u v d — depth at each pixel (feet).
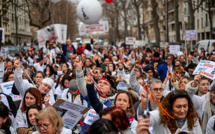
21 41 245.24
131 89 21.95
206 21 173.27
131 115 16.02
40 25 124.36
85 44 52.95
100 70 25.59
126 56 61.57
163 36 249.14
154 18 123.95
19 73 21.53
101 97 18.39
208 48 92.38
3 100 21.09
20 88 21.90
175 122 14.28
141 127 9.10
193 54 63.05
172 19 213.05
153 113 14.30
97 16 43.27
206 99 18.21
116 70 32.96
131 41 92.63
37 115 13.76
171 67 33.19
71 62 43.57
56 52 50.47
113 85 18.79
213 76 22.04
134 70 21.57
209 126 15.30
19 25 230.89
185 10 186.80
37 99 18.57
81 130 17.88
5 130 16.17
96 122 10.15
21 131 17.66
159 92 16.49
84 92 18.11
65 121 16.06
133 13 205.05
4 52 55.06
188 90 17.93
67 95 22.44
